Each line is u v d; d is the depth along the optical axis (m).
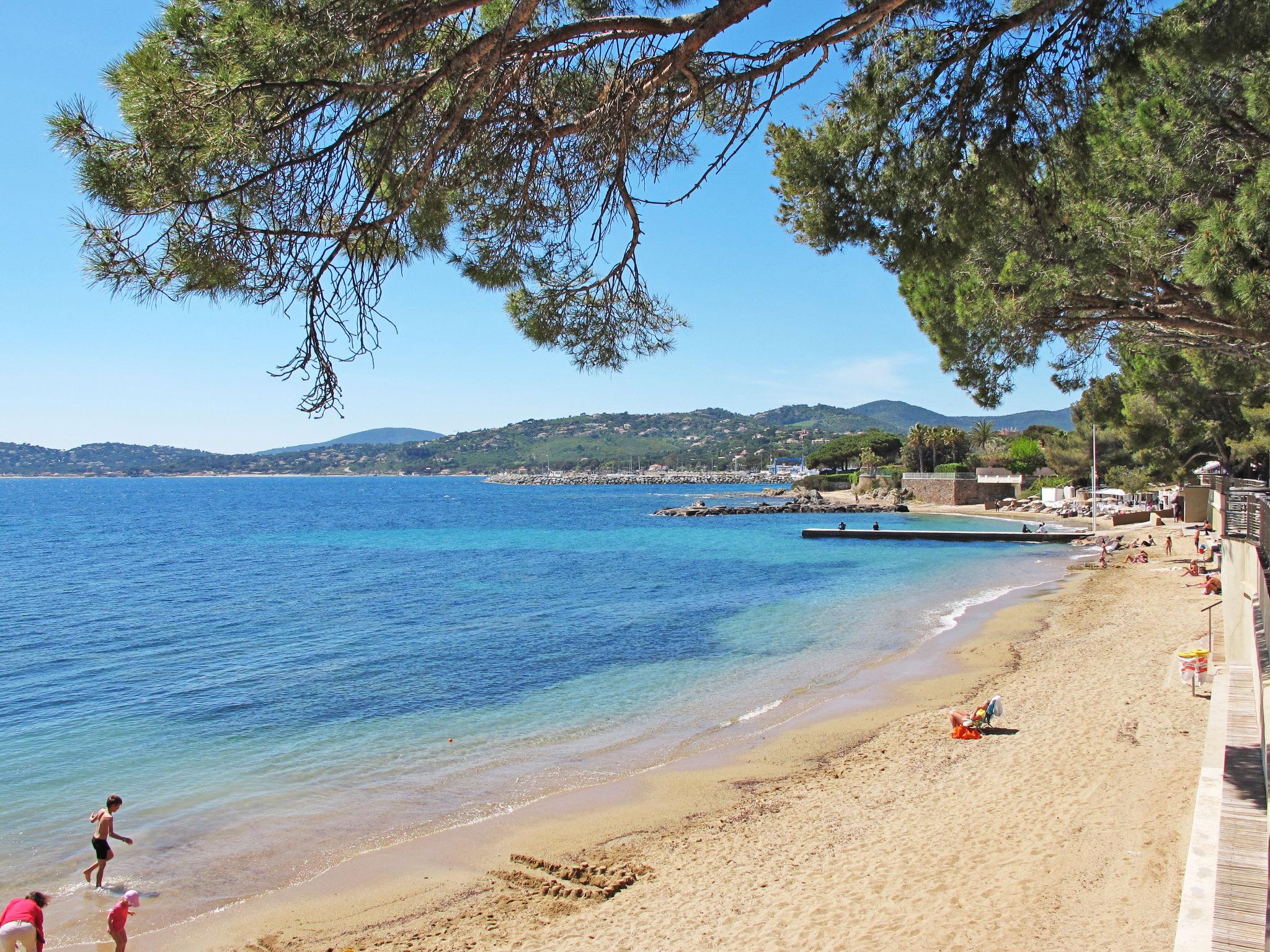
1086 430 72.75
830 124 7.23
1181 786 10.05
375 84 4.17
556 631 27.48
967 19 6.26
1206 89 8.09
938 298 9.62
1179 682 15.44
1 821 12.09
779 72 5.45
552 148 5.47
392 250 4.86
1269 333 7.19
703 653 23.25
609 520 97.88
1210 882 6.02
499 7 5.15
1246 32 6.34
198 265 4.01
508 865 10.16
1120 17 6.32
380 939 8.46
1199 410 28.12
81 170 3.73
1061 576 38.00
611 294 6.39
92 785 13.62
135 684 21.45
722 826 11.02
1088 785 10.74
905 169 6.80
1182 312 8.91
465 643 25.70
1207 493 43.31
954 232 6.82
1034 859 8.67
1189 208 8.27
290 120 4.09
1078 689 16.22
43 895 8.42
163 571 50.06
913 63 6.61
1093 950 6.57
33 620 32.44
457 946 8.20
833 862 9.50
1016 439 111.00
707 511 103.06
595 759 14.30
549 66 4.99
